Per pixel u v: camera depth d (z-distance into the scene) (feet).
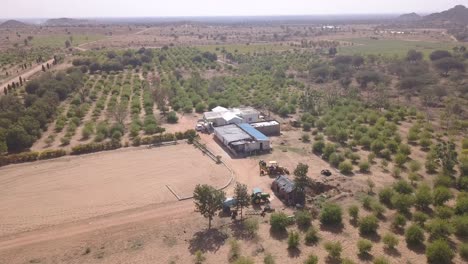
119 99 384.06
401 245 143.84
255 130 269.85
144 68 559.79
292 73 549.54
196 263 136.36
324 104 360.48
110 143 252.42
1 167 221.66
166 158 237.66
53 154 237.04
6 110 296.92
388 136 267.18
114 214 171.32
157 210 174.81
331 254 137.18
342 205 176.35
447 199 170.60
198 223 163.63
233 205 172.96
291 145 261.44
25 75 497.46
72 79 420.36
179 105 349.61
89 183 201.87
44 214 171.01
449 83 458.50
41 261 139.33
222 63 646.74
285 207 176.76
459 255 136.98
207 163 229.86
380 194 178.60
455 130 283.79
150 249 145.69
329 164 226.99
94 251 145.07
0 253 143.84
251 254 140.97
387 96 403.34
